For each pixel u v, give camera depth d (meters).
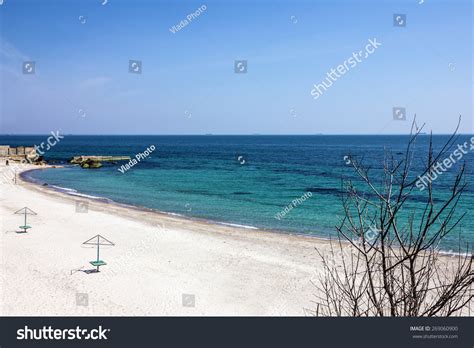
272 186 46.00
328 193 40.03
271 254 18.09
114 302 12.35
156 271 15.54
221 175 58.75
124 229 22.94
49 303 12.02
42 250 17.77
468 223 23.94
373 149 133.75
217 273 15.42
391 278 3.50
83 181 51.03
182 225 24.73
